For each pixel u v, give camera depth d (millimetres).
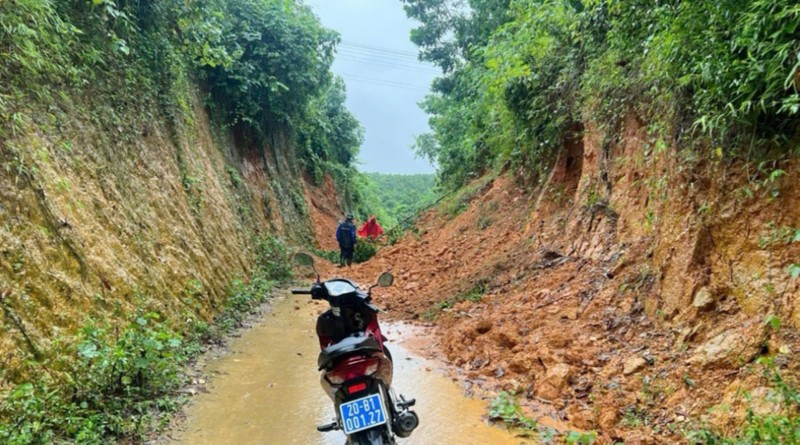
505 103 9992
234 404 4355
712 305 3984
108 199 5648
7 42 4582
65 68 5492
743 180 3953
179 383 4656
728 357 3572
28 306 3742
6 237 3871
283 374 5156
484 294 7527
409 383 4910
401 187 71562
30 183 4336
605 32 6684
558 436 3682
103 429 3516
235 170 12844
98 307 4500
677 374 3814
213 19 9641
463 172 20250
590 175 7617
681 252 4457
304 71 14492
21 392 3131
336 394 3166
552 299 6012
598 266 6141
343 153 28672
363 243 15844
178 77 9148
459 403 4391
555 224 8156
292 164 19422
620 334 4738
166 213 7078
